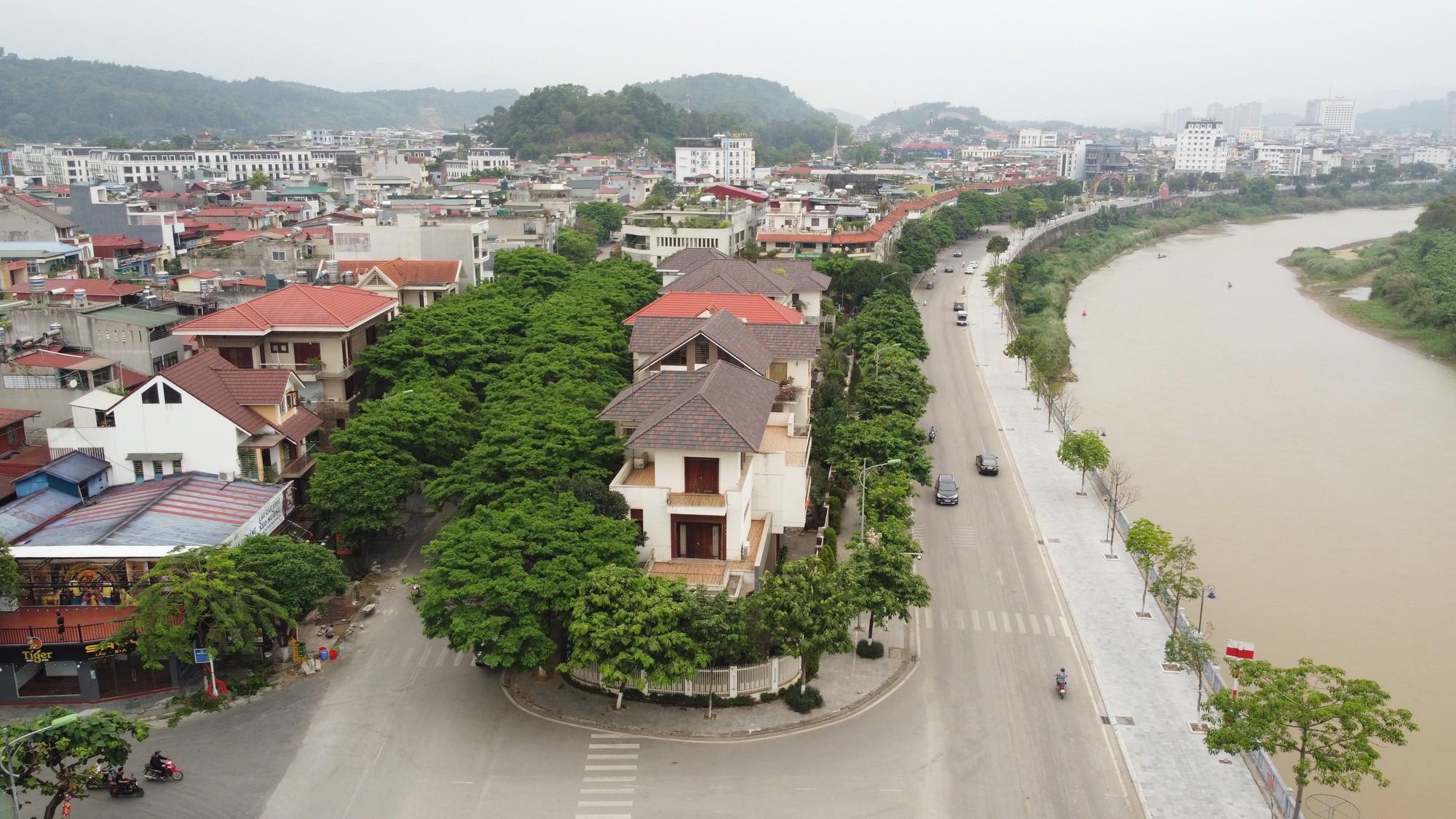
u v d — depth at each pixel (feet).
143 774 158.51
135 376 285.02
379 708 177.99
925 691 188.96
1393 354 503.61
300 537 223.71
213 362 245.45
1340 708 142.61
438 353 294.87
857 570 196.54
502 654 166.40
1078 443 295.07
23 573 182.09
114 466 223.92
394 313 341.41
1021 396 405.18
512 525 183.73
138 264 471.62
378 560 234.79
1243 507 298.76
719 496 195.31
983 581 237.04
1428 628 228.84
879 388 319.06
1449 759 182.80
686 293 300.40
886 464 243.60
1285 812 154.51
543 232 547.49
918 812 154.10
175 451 223.92
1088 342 519.19
